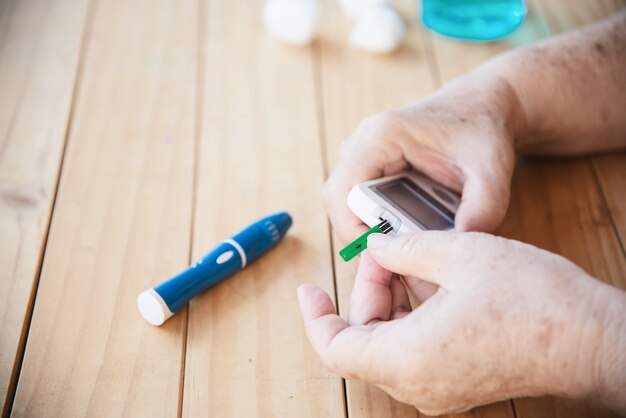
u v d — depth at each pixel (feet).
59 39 2.06
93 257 1.63
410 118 1.61
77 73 1.98
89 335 1.52
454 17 2.14
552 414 1.46
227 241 1.59
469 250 1.31
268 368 1.49
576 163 1.85
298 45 2.10
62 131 1.86
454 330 1.27
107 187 1.76
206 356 1.50
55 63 2.00
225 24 2.15
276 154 1.85
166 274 1.62
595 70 1.75
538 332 1.25
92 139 1.85
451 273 1.31
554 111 1.74
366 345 1.32
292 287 1.61
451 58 2.10
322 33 2.15
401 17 2.20
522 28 2.19
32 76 1.97
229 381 1.47
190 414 1.43
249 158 1.83
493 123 1.62
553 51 1.77
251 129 1.90
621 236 1.72
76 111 1.90
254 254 1.62
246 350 1.51
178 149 1.84
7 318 1.53
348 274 1.63
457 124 1.61
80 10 2.14
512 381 1.29
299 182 1.79
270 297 1.59
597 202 1.78
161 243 1.67
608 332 1.24
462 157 1.57
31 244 1.65
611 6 2.25
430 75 2.05
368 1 2.14
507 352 1.26
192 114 1.92
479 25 2.13
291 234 1.70
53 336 1.51
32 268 1.61
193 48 2.07
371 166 1.57
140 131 1.87
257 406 1.45
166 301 1.51
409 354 1.28
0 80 1.95
